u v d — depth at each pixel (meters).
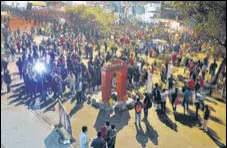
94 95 17.41
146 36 25.72
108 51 23.53
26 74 17.11
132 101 16.42
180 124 14.53
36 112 15.24
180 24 23.64
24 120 14.27
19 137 12.66
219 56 22.41
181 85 19.39
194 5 21.73
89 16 27.88
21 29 27.89
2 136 12.70
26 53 23.67
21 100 16.77
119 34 26.84
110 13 27.72
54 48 23.45
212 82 20.47
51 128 13.55
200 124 14.66
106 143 10.52
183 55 23.75
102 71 15.55
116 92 17.17
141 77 19.41
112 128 10.62
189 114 15.72
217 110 16.67
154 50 24.97
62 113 13.27
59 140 12.38
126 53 23.02
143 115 15.29
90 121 14.41
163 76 19.94
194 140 13.02
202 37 22.62
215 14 21.17
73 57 20.09
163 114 15.48
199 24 22.08
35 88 16.92
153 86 18.98
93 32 27.27
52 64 18.02
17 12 28.22
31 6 28.36
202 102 16.44
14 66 22.48
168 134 13.46
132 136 13.10
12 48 23.58
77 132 13.28
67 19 28.39
